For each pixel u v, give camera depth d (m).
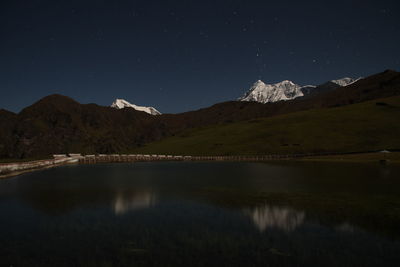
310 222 20.02
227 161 106.81
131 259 14.05
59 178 48.25
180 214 22.33
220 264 13.49
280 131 158.75
